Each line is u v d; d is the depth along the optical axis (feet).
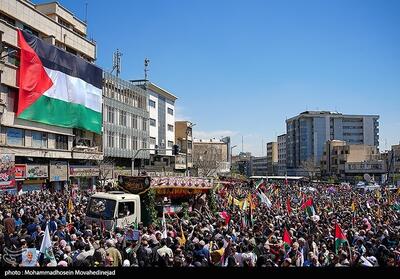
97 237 41.91
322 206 96.37
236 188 167.84
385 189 161.99
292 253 39.09
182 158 324.60
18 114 133.08
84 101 170.30
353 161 411.95
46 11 172.04
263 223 59.72
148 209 67.72
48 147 151.33
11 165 117.60
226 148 563.07
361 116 531.09
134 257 37.45
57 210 67.36
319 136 525.75
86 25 199.52
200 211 76.79
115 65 221.05
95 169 175.52
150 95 276.21
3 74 126.00
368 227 61.26
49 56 147.95
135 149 234.58
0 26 124.57
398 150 364.79
